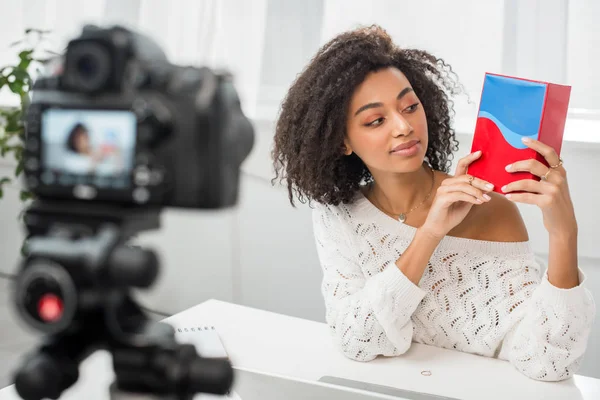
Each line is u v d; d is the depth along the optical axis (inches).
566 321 48.2
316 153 55.0
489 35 85.6
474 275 54.1
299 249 98.7
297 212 97.7
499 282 53.5
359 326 51.7
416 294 51.6
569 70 82.8
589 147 79.9
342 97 51.3
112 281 24.0
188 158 23.3
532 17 83.4
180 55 99.7
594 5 80.3
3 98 112.7
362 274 57.5
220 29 98.0
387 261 56.3
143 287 24.1
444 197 48.8
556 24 82.4
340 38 54.2
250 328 56.3
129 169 23.5
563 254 47.6
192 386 26.1
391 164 51.0
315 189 56.8
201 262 104.9
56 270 23.4
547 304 48.5
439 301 54.7
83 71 23.8
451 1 86.4
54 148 24.2
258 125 96.7
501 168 46.0
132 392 26.6
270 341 53.9
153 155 23.5
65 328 23.6
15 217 115.6
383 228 56.8
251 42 97.1
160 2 99.5
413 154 50.4
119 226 24.3
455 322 54.5
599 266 82.2
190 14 98.7
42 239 24.3
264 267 101.3
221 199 23.9
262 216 99.8
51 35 107.9
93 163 23.9
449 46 87.4
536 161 44.5
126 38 23.8
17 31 110.0
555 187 44.6
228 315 59.1
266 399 42.8
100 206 24.4
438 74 58.4
